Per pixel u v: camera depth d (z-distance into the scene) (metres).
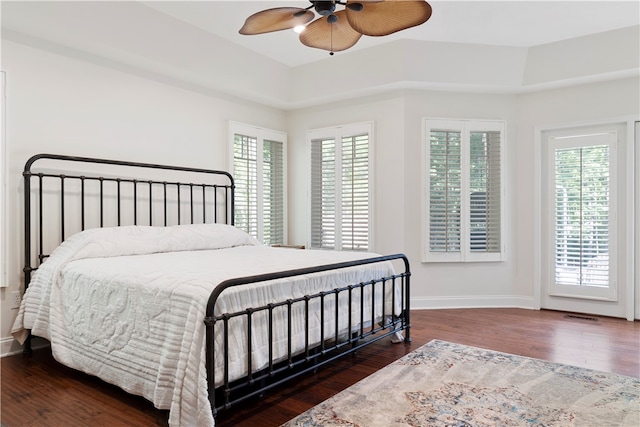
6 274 2.70
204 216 4.02
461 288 4.29
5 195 2.69
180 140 3.82
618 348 2.93
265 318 1.99
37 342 2.88
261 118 4.70
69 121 3.03
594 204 3.95
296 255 2.97
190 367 1.65
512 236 4.34
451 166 4.27
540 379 2.35
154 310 1.86
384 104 4.31
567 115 4.07
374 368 2.55
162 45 3.29
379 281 2.80
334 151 4.61
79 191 3.09
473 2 3.02
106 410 1.98
